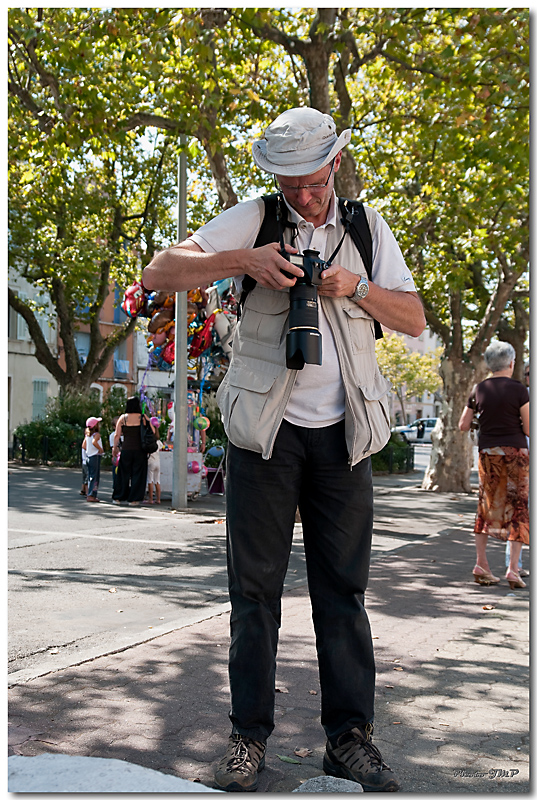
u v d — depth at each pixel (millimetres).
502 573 7848
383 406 2947
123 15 10523
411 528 11953
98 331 27734
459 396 19766
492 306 18969
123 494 13867
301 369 2777
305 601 6105
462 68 11039
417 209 17672
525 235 16828
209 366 14469
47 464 25609
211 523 11398
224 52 11734
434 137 13906
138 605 5727
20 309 27094
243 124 15617
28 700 3533
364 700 2859
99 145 12273
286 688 3912
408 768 2975
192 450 14719
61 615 5297
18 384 36562
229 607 5738
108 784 2461
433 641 4988
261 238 2879
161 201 26047
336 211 2938
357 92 16922
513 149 11781
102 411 25828
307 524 2979
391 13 10711
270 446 2775
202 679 3949
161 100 12352
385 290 2879
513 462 7012
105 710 3439
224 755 2809
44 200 23516
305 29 14164
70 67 11133
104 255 25078
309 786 2598
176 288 2785
